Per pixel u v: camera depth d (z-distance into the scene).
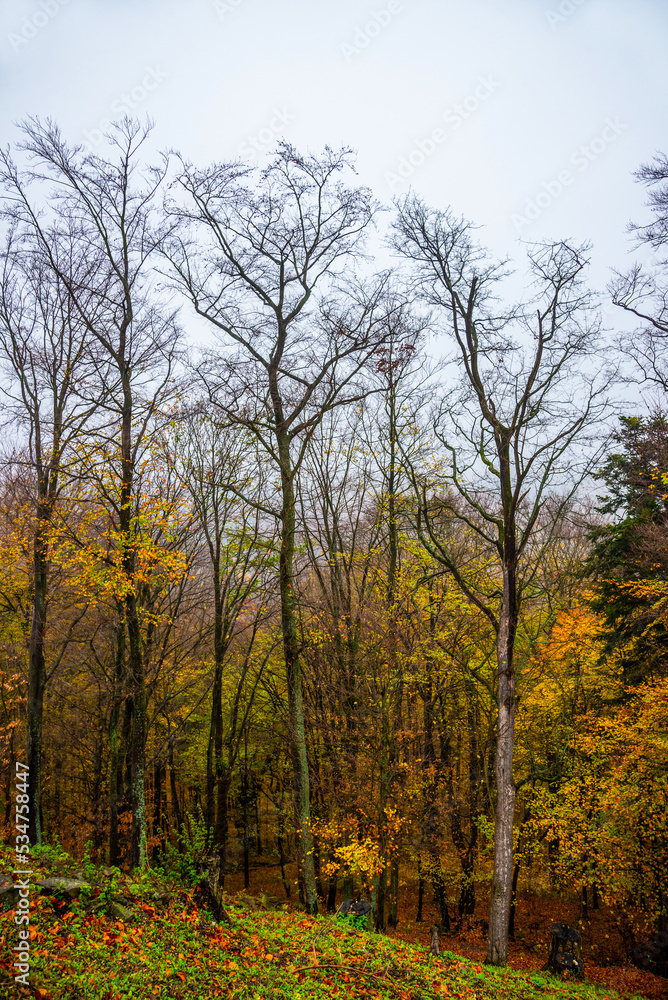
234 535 18.23
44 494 15.48
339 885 21.05
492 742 21.03
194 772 24.64
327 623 18.55
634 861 16.80
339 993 8.48
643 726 16.25
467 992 9.69
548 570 18.89
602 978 15.05
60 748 21.30
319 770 19.45
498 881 14.04
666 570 16.88
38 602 16.17
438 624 17.61
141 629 16.39
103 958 7.70
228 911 10.95
